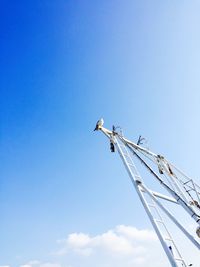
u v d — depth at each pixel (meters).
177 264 9.30
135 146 14.38
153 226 10.46
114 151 14.08
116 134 14.32
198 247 9.70
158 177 12.40
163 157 14.97
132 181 11.98
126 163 12.63
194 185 13.31
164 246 9.83
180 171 14.63
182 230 10.31
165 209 11.01
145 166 13.07
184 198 13.21
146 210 10.95
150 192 11.52
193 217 10.70
